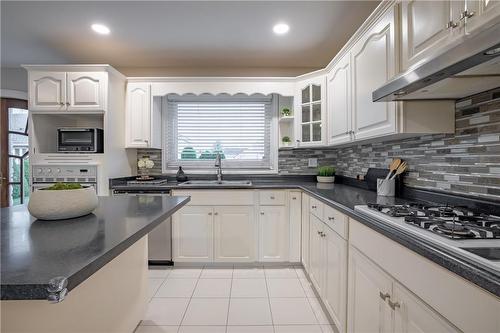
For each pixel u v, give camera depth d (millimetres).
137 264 1743
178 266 2812
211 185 2783
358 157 2730
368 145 2518
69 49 2840
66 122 3123
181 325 1830
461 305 703
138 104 3061
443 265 751
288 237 2777
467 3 1022
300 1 2053
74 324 1084
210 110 3475
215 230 2770
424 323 852
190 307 2047
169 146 3447
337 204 1606
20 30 2453
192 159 3473
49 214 1088
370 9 2168
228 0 2033
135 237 937
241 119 3477
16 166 3359
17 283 554
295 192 2762
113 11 2164
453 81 1123
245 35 2553
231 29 2445
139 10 2150
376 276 1169
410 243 898
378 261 1147
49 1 2025
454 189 1483
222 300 2148
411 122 1480
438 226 980
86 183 2666
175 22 2330
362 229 1310
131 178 3199
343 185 2834
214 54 2967
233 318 1909
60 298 554
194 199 2762
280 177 3361
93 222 1094
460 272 694
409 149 1885
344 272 1525
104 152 2705
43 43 2705
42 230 969
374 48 1690
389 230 1032
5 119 3299
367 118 1800
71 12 2172
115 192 2758
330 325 1834
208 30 2463
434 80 1089
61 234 919
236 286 2379
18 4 2059
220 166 3258
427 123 1481
